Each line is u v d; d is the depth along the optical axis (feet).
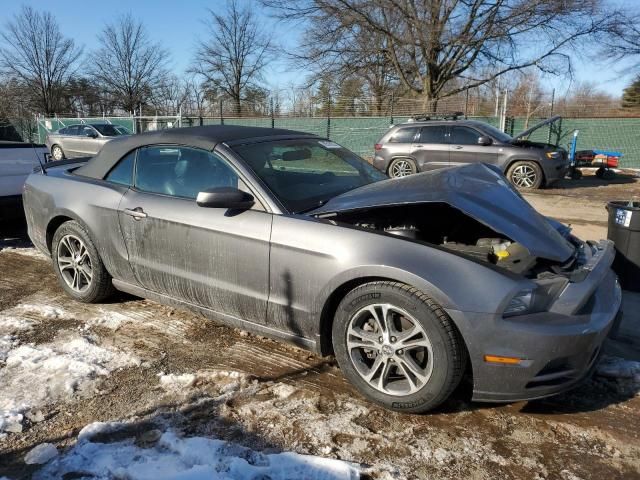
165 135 12.96
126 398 10.02
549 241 9.84
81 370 10.93
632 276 16.28
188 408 9.66
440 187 10.32
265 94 154.40
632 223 15.94
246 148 11.97
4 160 21.36
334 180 12.56
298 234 10.19
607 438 8.95
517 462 8.33
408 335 9.21
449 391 9.02
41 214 15.16
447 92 94.02
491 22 78.84
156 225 12.26
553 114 65.77
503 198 10.62
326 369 11.18
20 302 14.90
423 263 9.00
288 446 8.63
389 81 100.22
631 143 60.49
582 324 8.77
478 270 8.86
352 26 83.82
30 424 9.21
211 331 12.99
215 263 11.37
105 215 13.38
